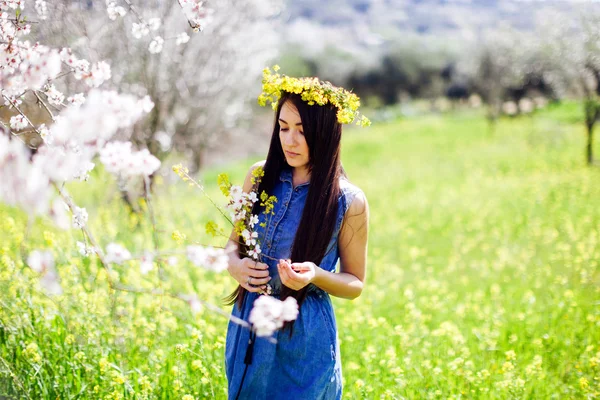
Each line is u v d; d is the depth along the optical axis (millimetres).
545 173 15562
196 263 1701
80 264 3703
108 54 6887
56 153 1443
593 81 17312
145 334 3305
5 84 1742
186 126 9219
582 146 20281
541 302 5242
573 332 4301
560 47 18734
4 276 3207
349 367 3410
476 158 19750
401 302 5148
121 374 2730
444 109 48250
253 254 2230
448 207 11445
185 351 2926
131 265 4211
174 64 7973
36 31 3900
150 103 1480
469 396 3248
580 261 6328
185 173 2283
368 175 17516
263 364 2244
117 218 6207
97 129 1397
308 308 2273
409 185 14805
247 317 2312
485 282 6203
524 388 3307
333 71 49500
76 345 3010
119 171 1657
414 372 3512
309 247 2230
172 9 7465
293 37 51438
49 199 1341
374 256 7516
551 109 33469
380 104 50812
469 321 4809
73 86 5180
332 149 2236
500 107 32844
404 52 51375
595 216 9695
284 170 2410
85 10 5777
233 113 10656
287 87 2191
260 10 9125
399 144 26375
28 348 2719
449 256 7625
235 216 2246
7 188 1291
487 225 9625
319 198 2229
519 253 7477
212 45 8578
